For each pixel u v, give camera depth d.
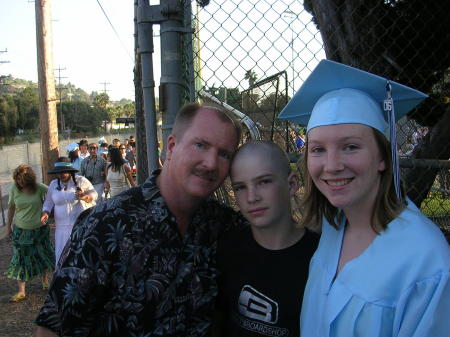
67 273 1.54
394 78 3.48
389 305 1.29
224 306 1.83
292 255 1.71
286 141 3.47
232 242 1.81
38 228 5.52
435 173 3.20
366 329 1.30
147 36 2.26
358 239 1.45
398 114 1.67
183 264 1.67
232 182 1.73
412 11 3.35
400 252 1.31
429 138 3.31
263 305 1.70
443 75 3.70
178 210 1.68
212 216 1.82
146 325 1.60
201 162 1.61
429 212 4.30
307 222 1.68
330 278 1.46
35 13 10.02
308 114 1.75
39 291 5.71
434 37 3.42
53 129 10.31
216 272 1.77
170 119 2.25
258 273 1.72
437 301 1.20
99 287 1.55
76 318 1.54
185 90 2.38
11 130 50.62
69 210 5.40
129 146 17.17
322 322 1.44
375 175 1.40
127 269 1.57
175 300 1.64
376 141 1.40
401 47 3.43
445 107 3.77
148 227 1.60
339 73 1.51
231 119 1.67
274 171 1.68
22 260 5.42
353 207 1.45
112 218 1.58
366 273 1.34
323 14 2.94
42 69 10.12
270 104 3.81
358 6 2.89
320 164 1.42
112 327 1.60
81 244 1.55
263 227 1.71
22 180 5.39
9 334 4.40
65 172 5.39
